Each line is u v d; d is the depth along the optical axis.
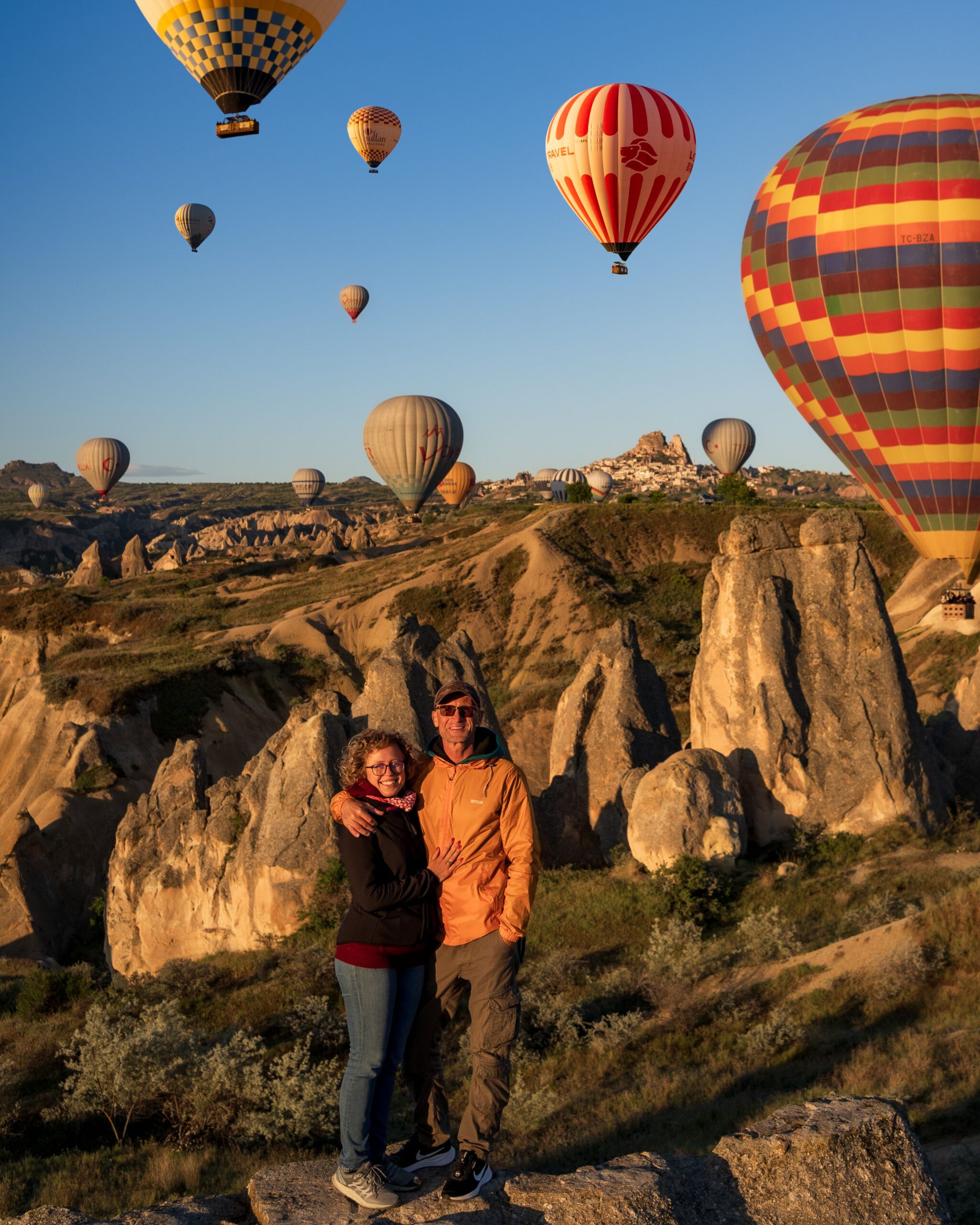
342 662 89.69
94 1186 19.14
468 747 5.75
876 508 104.31
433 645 39.34
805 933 27.34
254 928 33.75
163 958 36.22
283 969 29.92
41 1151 21.97
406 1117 20.94
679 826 32.00
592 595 93.62
